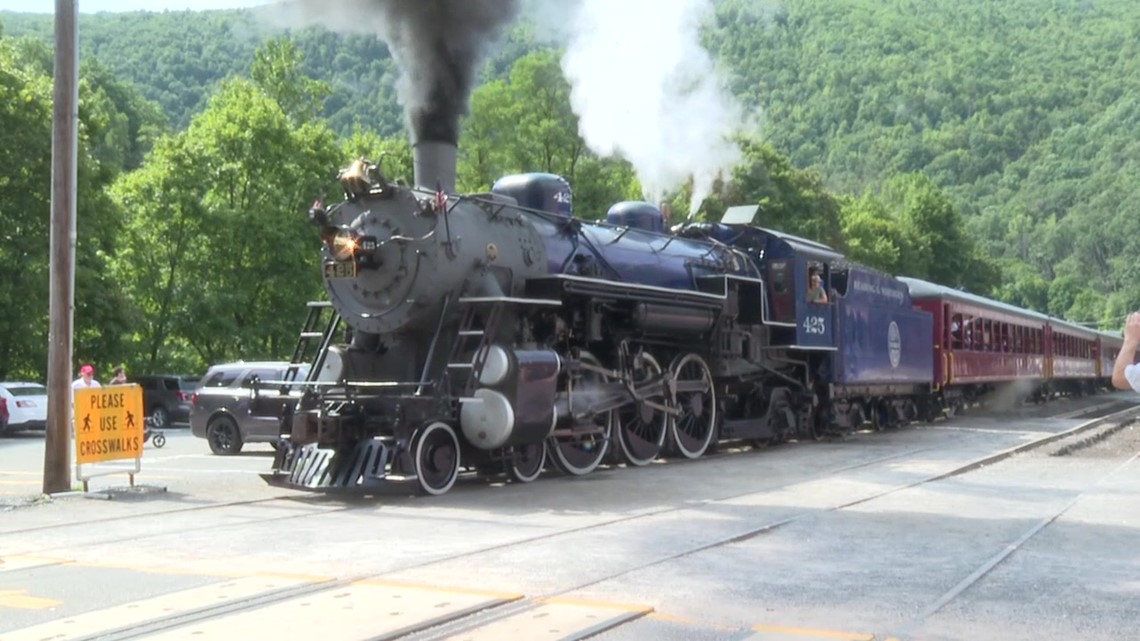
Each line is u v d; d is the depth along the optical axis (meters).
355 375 12.94
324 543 8.47
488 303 12.41
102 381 33.28
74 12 12.63
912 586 6.87
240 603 6.19
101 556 7.91
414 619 5.79
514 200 14.33
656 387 15.45
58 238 12.45
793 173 54.00
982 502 10.99
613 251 15.28
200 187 36.41
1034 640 5.62
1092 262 169.62
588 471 14.08
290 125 39.12
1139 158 194.38
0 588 6.69
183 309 35.97
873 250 68.12
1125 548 8.33
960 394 29.47
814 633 5.67
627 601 6.38
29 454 19.64
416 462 11.50
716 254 17.97
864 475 13.58
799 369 19.81
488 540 8.57
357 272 12.45
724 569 7.38
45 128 30.16
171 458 17.86
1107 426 24.03
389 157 43.44
